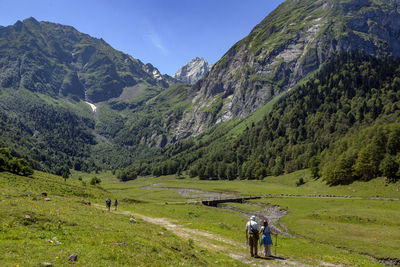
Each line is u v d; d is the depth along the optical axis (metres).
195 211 72.31
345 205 77.69
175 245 19.52
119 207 59.56
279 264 19.88
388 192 90.31
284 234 53.38
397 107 171.75
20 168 91.94
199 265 16.25
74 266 11.57
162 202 101.44
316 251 31.94
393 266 34.59
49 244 14.19
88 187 105.00
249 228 21.69
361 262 26.95
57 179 109.81
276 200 100.69
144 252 15.57
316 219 62.78
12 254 11.58
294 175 169.62
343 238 46.09
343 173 114.69
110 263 12.77
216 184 195.25
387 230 47.72
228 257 20.62
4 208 19.72
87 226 20.62
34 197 34.25
